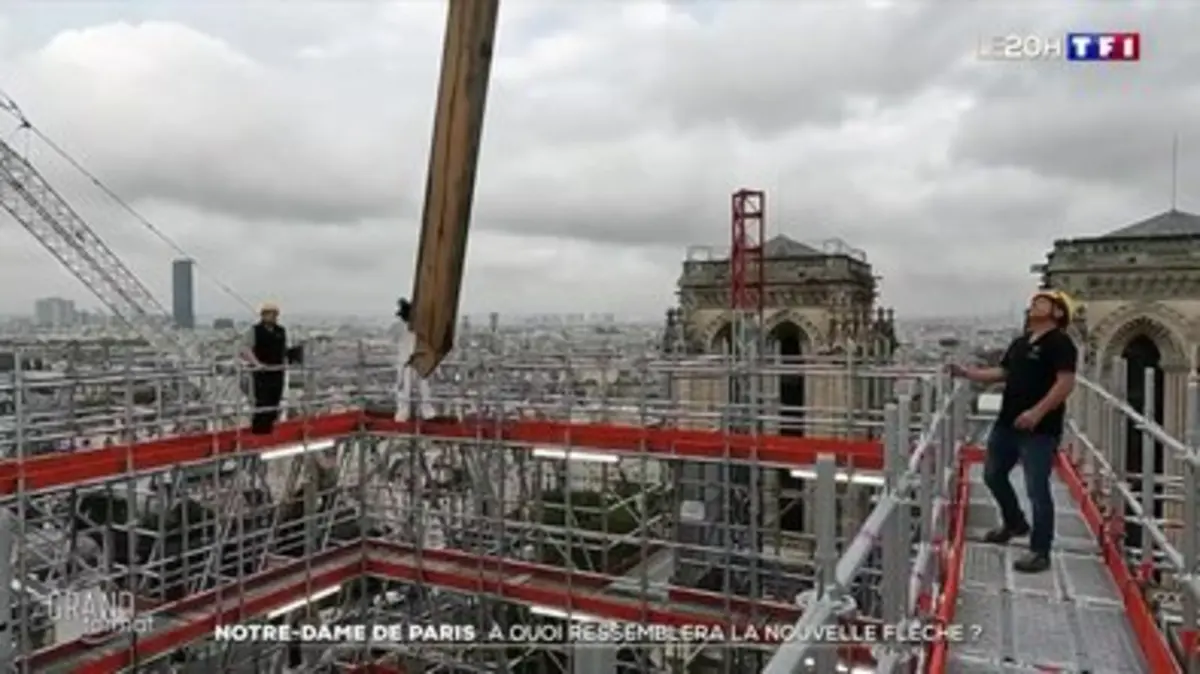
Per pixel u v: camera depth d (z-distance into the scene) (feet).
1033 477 24.45
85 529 60.85
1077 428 36.76
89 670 47.80
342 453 71.46
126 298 116.98
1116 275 119.24
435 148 47.09
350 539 75.36
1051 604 21.85
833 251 144.15
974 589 23.03
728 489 60.90
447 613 77.51
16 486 45.37
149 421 57.72
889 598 15.39
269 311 59.47
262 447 60.13
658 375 72.28
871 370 54.90
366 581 70.44
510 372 76.18
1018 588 23.03
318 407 69.15
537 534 73.10
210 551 62.80
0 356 62.59
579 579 64.08
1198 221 125.18
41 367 67.31
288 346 67.41
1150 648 18.22
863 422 56.49
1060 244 124.57
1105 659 18.74
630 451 61.21
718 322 145.18
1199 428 17.57
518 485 77.00
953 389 30.68
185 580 59.98
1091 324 120.06
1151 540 22.09
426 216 47.83
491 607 75.72
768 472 77.51
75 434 50.55
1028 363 24.97
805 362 126.00
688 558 77.97
